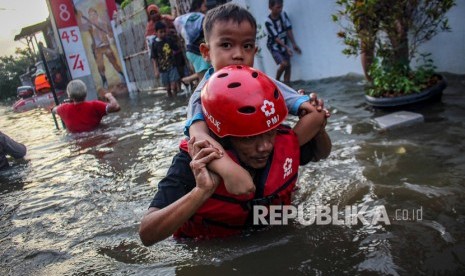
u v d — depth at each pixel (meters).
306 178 2.98
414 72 4.66
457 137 3.29
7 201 3.85
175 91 9.51
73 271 2.28
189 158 2.07
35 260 2.53
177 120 6.16
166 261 2.14
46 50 11.47
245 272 1.91
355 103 5.03
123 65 12.59
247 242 2.17
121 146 5.13
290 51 7.36
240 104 1.84
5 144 5.18
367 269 1.78
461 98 4.30
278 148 2.17
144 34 11.03
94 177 4.06
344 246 1.99
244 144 1.91
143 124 6.32
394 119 3.95
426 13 4.38
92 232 2.79
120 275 2.11
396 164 2.95
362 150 3.38
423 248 1.87
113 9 12.14
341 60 6.68
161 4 13.55
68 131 6.56
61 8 11.39
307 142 2.41
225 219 2.15
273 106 1.88
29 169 4.90
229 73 1.98
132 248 2.40
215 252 2.12
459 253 1.80
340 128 4.12
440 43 5.17
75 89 6.29
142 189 3.47
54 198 3.67
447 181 2.54
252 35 2.31
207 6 8.44
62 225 3.03
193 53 6.93
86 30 11.86
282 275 1.84
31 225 3.14
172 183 2.03
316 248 2.01
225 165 1.80
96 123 6.53
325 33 6.78
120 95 12.58
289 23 7.30
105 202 3.34
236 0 8.16
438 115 3.92
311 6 6.86
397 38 4.53
